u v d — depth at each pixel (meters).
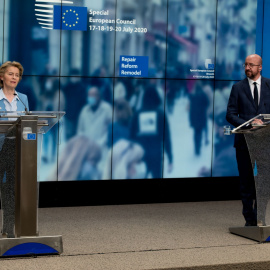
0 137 4.67
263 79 5.88
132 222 6.36
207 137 7.64
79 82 7.10
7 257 4.65
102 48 7.15
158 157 7.46
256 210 5.76
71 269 4.38
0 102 5.18
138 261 4.66
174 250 5.05
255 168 5.39
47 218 6.49
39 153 4.84
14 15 6.82
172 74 7.45
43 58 6.95
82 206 7.22
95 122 7.19
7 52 6.82
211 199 7.73
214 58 7.61
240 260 4.72
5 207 4.73
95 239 5.52
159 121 7.44
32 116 4.62
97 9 7.10
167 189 7.54
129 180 7.38
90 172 7.22
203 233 5.83
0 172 4.69
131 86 7.30
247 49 7.73
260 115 4.80
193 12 7.48
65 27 7.00
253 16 7.73
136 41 7.28
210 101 7.62
